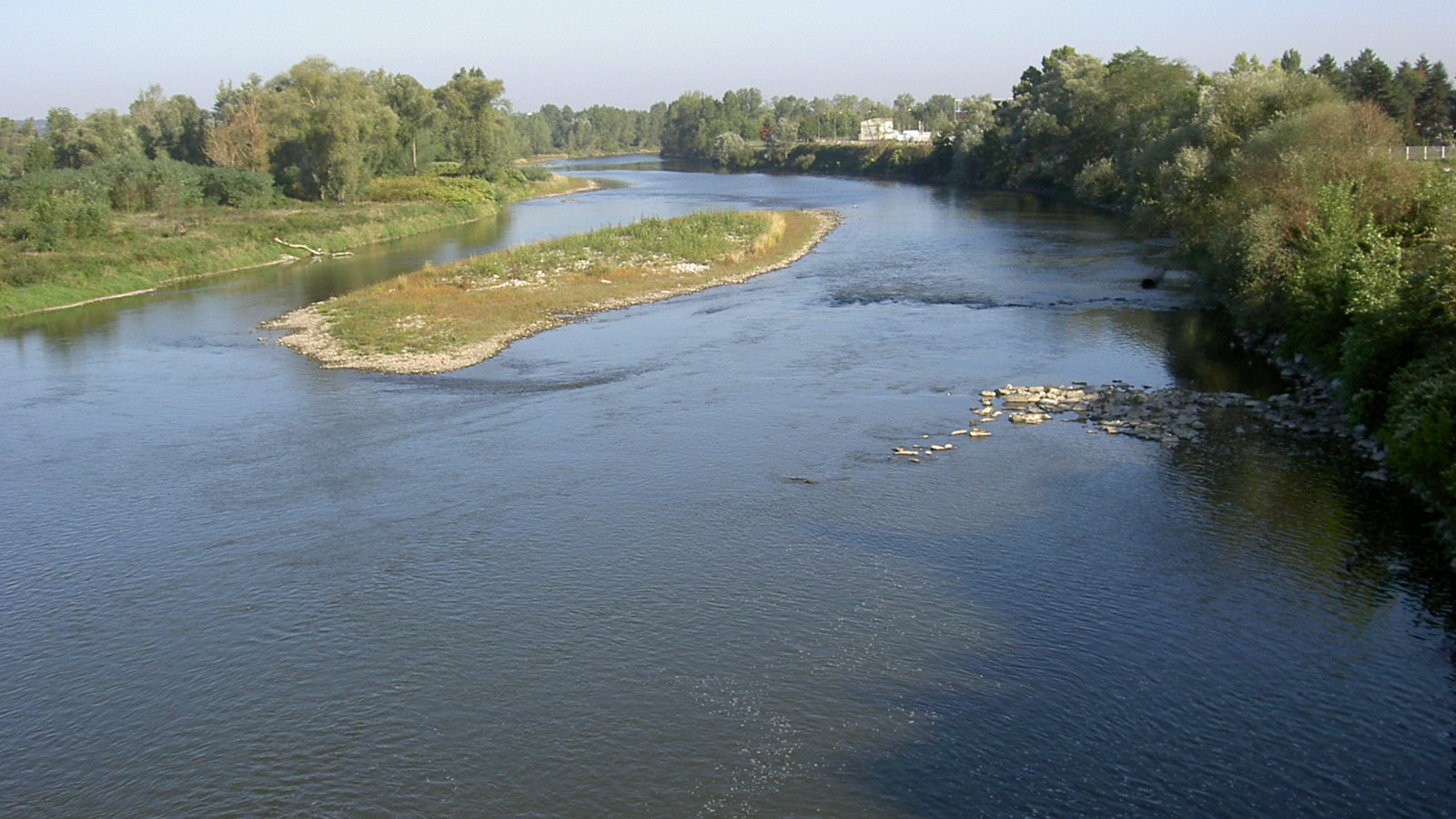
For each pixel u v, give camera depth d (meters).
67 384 39.31
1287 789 15.09
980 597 20.91
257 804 15.60
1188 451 28.34
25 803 15.84
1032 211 92.44
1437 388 24.59
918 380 36.44
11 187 79.25
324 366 40.84
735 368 38.84
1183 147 60.34
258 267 71.31
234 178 95.00
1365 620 19.50
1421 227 39.91
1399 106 95.94
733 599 21.12
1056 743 16.30
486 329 45.88
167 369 41.19
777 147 187.62
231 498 27.20
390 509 26.14
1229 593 20.66
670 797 15.33
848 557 22.86
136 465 29.91
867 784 15.49
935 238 74.62
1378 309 29.08
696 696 17.81
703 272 60.81
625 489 27.06
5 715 18.05
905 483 26.88
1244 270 41.91
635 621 20.39
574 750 16.50
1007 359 39.09
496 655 19.33
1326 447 28.28
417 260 71.44
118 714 17.98
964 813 14.82
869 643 19.30
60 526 25.77
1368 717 16.66
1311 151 43.84
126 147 126.12
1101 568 21.94
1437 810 14.59
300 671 19.08
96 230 69.75
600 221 93.75
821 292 54.44
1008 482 26.70
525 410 34.16
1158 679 17.88
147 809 15.62
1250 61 103.25
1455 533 22.06
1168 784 15.30
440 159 129.12
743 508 25.62
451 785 15.80
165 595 22.09
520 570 22.70
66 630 20.84
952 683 17.94
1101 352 39.84
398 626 20.48
